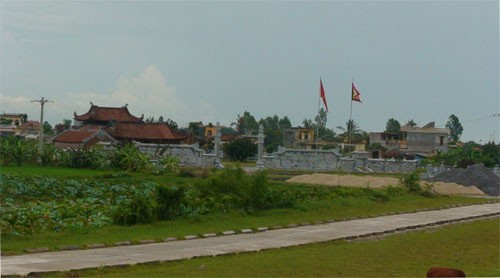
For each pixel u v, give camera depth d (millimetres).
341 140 145875
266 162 81938
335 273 18141
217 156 88875
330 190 47062
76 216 28109
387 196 44250
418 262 20547
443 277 14531
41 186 41188
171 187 30016
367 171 84688
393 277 17828
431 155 113688
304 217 32625
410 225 31297
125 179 51594
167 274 17188
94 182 46844
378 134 138625
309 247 23453
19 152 63469
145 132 94875
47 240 22281
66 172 56844
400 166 86312
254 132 165000
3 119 142875
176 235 24938
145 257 19891
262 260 19812
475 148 118312
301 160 82438
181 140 97000
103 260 19062
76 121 113250
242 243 23875
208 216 30312
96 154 64188
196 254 20875
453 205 44281
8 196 37781
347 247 23469
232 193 33531
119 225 27000
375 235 27688
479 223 33906
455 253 22844
